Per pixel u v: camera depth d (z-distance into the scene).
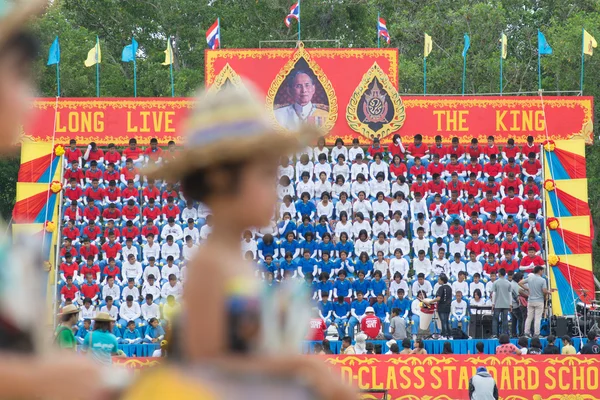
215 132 4.95
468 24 91.56
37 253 4.76
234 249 5.02
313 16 94.50
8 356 4.42
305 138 5.01
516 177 57.97
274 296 4.95
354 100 59.19
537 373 42.12
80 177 57.97
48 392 4.38
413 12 102.00
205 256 4.87
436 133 59.41
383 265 54.09
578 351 50.50
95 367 4.55
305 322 5.02
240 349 4.80
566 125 59.50
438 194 56.94
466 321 51.84
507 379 42.06
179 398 4.68
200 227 56.72
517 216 56.88
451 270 54.50
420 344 44.34
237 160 4.97
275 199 5.11
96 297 53.97
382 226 56.16
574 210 57.94
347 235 55.38
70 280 53.91
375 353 46.78
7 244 4.64
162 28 100.44
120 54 100.38
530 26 99.00
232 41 94.94
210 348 4.75
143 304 52.97
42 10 4.72
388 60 59.69
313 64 59.34
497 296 49.94
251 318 4.80
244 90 5.12
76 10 99.62
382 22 62.66
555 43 85.62
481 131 59.47
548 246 57.12
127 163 57.53
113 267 54.72
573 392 42.00
